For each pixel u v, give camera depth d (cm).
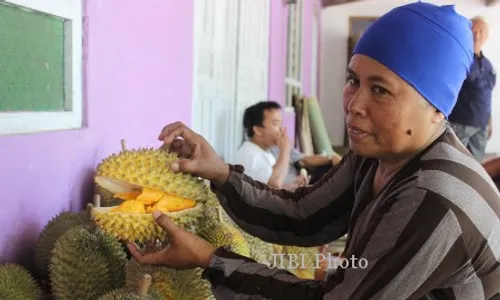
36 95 129
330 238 128
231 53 341
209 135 303
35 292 112
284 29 509
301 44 609
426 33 86
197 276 113
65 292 108
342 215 123
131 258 116
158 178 104
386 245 84
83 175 148
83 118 149
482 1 862
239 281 92
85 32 147
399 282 83
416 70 85
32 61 127
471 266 86
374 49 87
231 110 348
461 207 82
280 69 498
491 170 226
